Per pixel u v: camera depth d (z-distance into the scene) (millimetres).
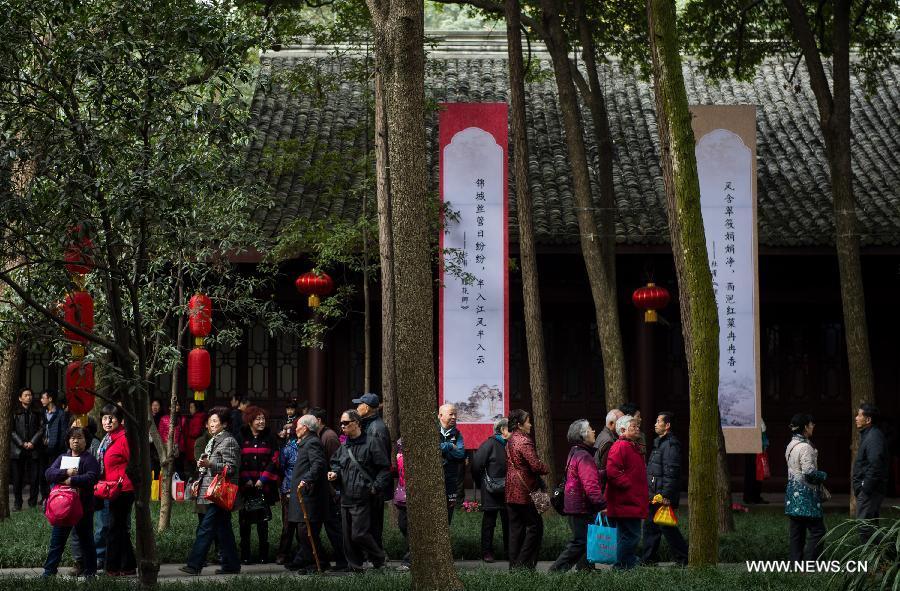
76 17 8711
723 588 8820
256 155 19359
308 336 16562
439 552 8609
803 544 10781
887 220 17969
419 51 8812
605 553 10125
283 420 19547
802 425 10883
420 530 8609
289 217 17688
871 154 20219
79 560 11234
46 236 8539
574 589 8859
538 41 23031
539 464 10875
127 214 8148
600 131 16453
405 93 8750
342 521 11789
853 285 15531
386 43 8891
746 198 14812
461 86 21672
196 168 8406
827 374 19828
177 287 13359
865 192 19047
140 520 9281
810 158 20078
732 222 14805
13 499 18734
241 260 17000
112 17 8641
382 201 14430
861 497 11508
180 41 8625
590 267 15617
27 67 8773
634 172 19594
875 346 19859
